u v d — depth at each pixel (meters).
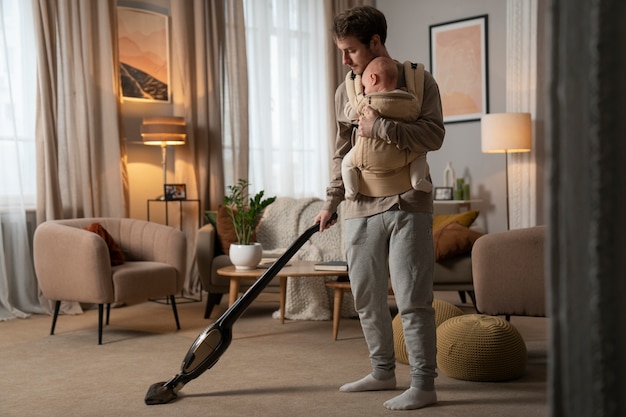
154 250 4.41
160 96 5.95
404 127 2.35
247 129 6.21
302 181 6.73
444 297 5.68
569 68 0.51
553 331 0.51
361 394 2.68
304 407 2.52
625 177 0.51
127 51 5.73
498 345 2.82
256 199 4.47
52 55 5.04
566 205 0.51
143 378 3.06
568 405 0.51
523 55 6.18
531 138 6.07
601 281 0.50
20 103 5.01
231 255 4.31
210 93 5.98
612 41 0.50
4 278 4.80
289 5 6.67
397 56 7.30
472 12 6.71
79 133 5.23
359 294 2.65
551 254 0.51
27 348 3.76
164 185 5.57
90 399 2.71
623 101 0.50
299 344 3.76
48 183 5.00
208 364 2.62
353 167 2.55
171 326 4.41
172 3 5.89
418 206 2.49
